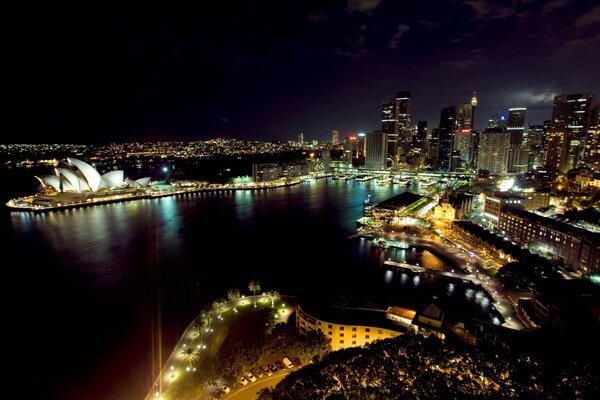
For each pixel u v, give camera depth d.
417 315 113.25
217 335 122.81
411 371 70.88
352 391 66.12
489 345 82.50
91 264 199.25
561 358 72.44
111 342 126.19
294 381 74.38
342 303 128.75
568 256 186.75
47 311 148.00
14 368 113.88
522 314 136.88
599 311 112.81
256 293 163.62
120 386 104.31
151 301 156.12
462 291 164.38
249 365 103.38
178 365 109.38
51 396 101.69
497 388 64.19
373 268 195.25
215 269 193.62
